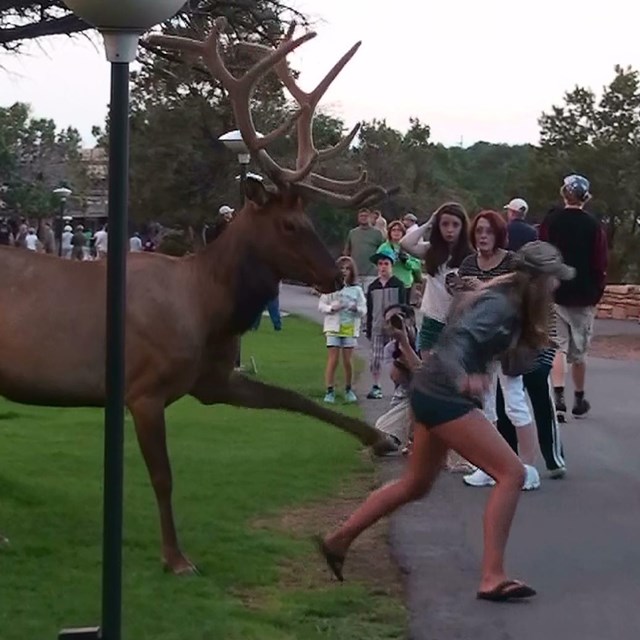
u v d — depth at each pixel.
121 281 4.79
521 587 6.37
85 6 4.63
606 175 37.50
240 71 10.44
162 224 39.97
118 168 4.76
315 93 7.25
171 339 6.59
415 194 48.50
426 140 54.69
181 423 11.88
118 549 4.85
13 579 6.41
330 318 13.55
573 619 6.08
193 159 38.31
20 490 8.20
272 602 6.19
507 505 6.33
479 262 8.72
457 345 6.17
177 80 11.97
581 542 7.61
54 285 6.76
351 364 13.63
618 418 12.56
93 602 6.02
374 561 7.14
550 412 9.48
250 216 6.78
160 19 4.73
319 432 11.42
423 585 6.62
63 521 7.62
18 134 68.19
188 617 5.80
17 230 38.22
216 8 10.16
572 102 40.81
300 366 17.20
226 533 7.47
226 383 7.07
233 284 6.77
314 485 9.01
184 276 6.77
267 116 22.64
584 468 9.94
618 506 8.59
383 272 13.48
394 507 6.52
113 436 4.82
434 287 9.48
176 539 6.67
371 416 12.41
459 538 7.64
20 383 6.72
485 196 65.69
